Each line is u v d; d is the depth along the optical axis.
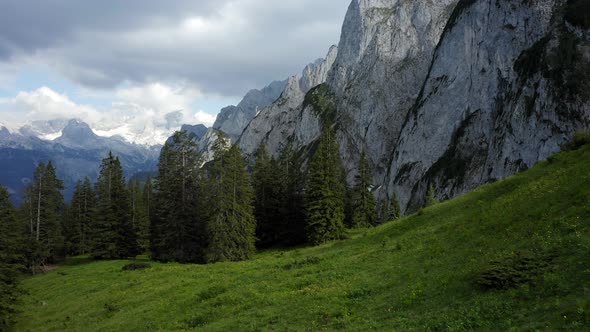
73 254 89.88
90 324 31.56
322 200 68.06
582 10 124.31
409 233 35.62
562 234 18.42
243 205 65.12
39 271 67.44
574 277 14.68
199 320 25.33
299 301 24.14
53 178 90.50
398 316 18.03
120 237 74.62
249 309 24.94
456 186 143.00
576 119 111.25
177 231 64.88
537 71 125.00
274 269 35.97
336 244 46.47
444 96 163.75
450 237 27.72
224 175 63.47
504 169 126.56
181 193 66.00
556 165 30.25
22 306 41.44
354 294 23.16
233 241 62.38
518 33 141.25
